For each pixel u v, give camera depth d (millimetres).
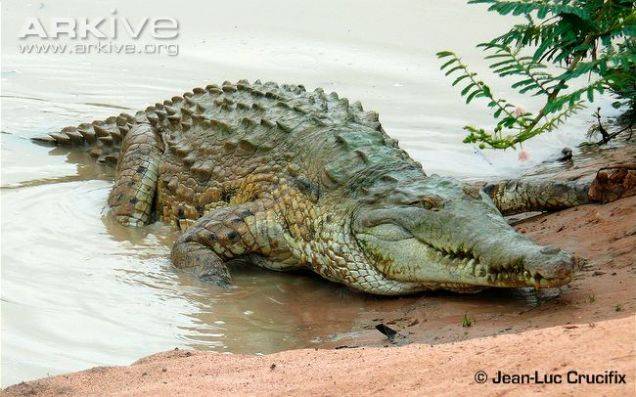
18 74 19703
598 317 8445
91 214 14156
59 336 9930
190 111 14852
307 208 11992
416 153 15883
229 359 8258
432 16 22891
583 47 10156
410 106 17828
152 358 8609
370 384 6613
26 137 17000
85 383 7688
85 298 11094
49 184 15195
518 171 15195
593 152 15742
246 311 10984
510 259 9555
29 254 12406
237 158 13297
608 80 10172
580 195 12562
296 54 20516
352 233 11391
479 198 10742
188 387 7184
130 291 11414
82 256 12539
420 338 9266
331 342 9828
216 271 11891
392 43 21109
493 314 9625
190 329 10352
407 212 10766
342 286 11922
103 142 16375
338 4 23984
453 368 6531
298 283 12086
